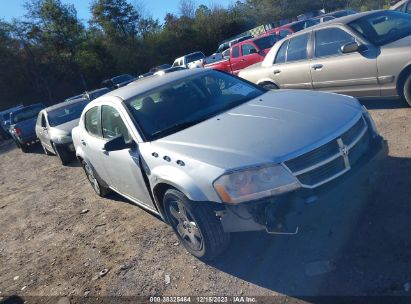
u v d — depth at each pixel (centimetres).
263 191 305
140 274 402
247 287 335
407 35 634
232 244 392
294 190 303
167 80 483
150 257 427
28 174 1094
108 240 499
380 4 3494
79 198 712
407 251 317
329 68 687
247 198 308
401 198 387
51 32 3688
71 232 563
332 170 320
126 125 434
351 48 643
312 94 421
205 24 5072
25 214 720
